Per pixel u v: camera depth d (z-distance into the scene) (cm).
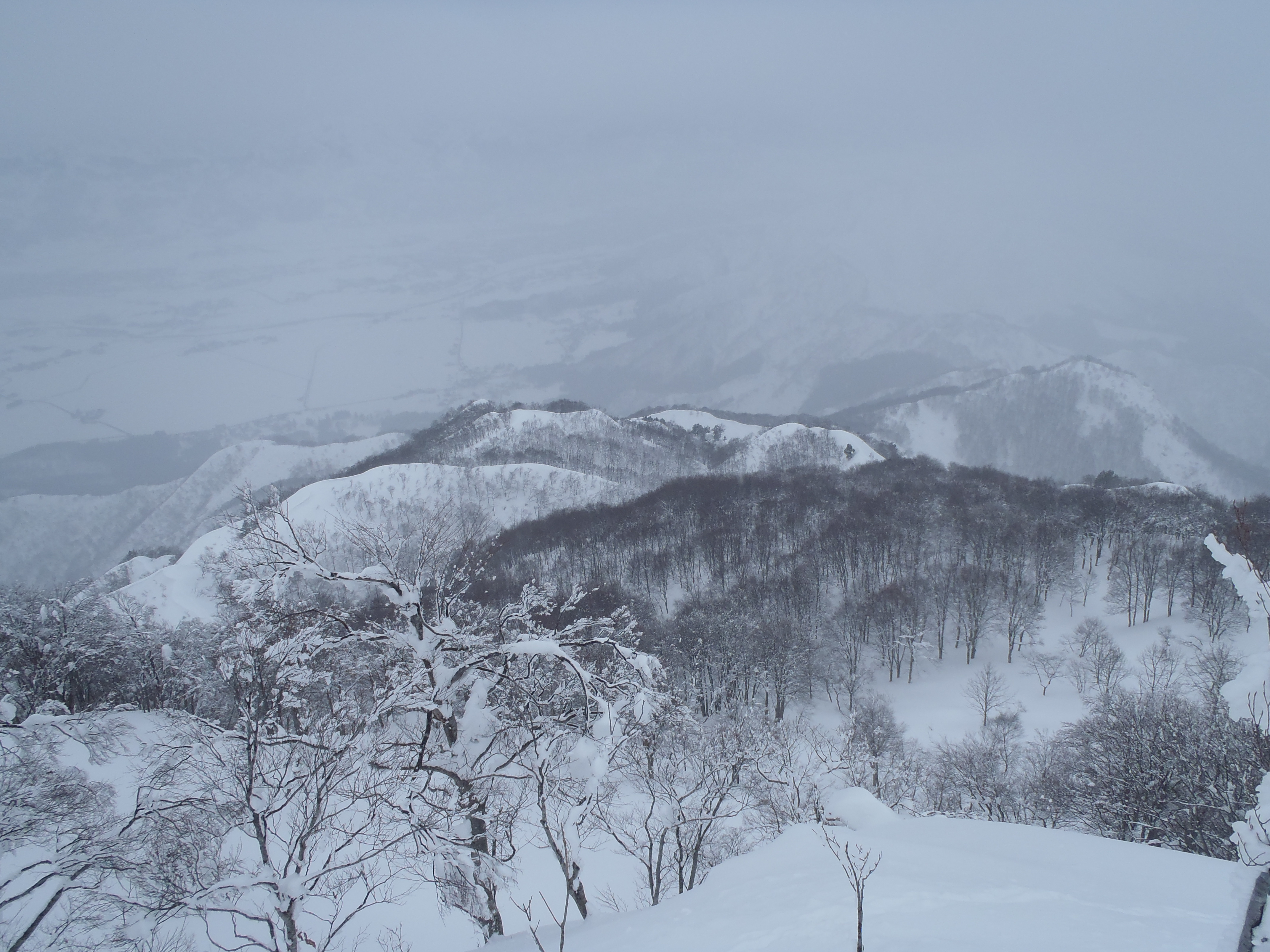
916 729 5366
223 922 1462
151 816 1345
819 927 712
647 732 1468
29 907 1423
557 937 1080
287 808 1581
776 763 2203
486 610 1661
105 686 3491
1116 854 941
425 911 1636
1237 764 1830
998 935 626
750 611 6694
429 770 1279
